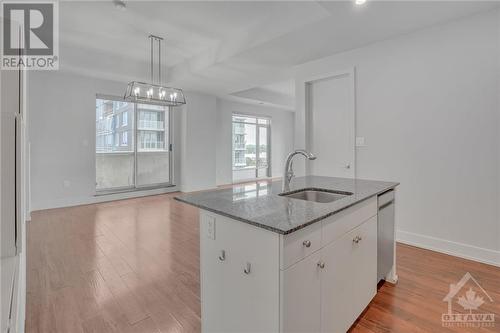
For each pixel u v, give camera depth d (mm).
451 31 2801
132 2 3047
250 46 3564
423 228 3043
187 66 4980
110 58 4781
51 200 4824
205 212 1523
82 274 2391
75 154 5043
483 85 2619
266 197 1710
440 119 2891
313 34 3139
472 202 2707
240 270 1312
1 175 1064
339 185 2180
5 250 1079
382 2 2482
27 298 2010
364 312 1849
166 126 6516
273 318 1154
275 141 9242
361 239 1713
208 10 3213
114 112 5629
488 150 2605
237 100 7668
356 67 3574
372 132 3443
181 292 2117
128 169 5879
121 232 3537
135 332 1668
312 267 1272
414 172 3098
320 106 4125
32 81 4578
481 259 2648
